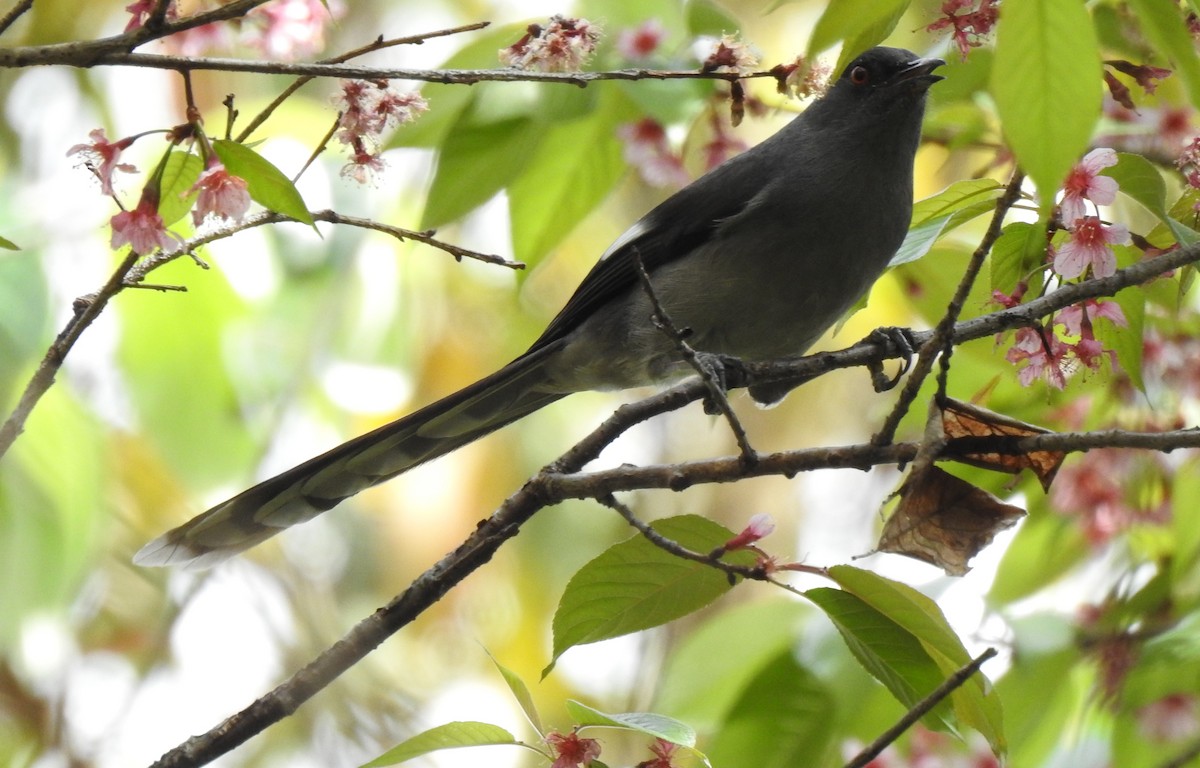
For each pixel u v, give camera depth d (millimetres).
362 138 6559
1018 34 4688
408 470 10000
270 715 6957
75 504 11320
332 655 7090
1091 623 10422
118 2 13797
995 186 8398
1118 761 10414
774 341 10805
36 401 6238
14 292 10945
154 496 14336
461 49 9500
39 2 13672
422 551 15680
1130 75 7770
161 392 11820
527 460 16062
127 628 14516
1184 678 10055
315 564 15844
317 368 12523
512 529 7184
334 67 5949
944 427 7012
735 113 7176
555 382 10961
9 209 11414
